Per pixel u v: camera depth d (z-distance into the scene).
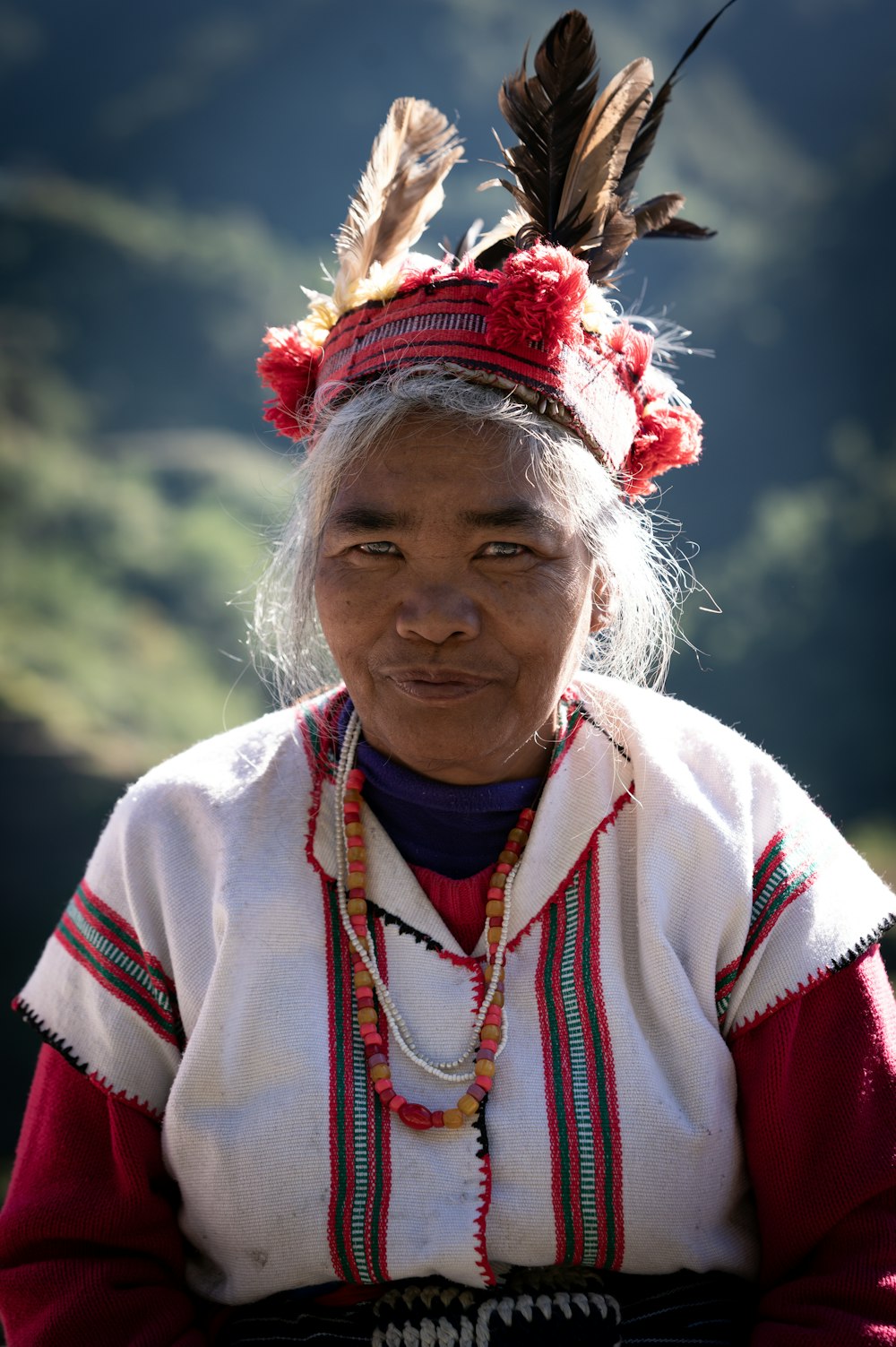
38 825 9.95
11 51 24.80
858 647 14.84
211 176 22.89
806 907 1.32
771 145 23.55
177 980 1.33
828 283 19.19
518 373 1.26
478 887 1.34
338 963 1.32
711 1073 1.29
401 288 1.30
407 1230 1.24
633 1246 1.26
